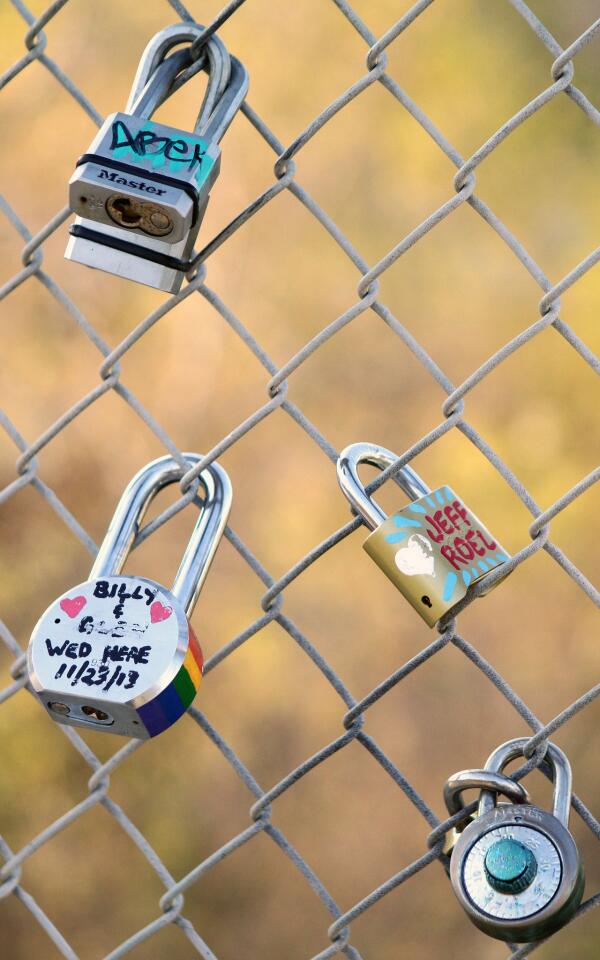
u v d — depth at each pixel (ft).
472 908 4.10
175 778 23.29
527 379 26.78
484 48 28.04
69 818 5.58
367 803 23.67
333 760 23.99
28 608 24.20
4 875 5.76
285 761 23.81
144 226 4.27
